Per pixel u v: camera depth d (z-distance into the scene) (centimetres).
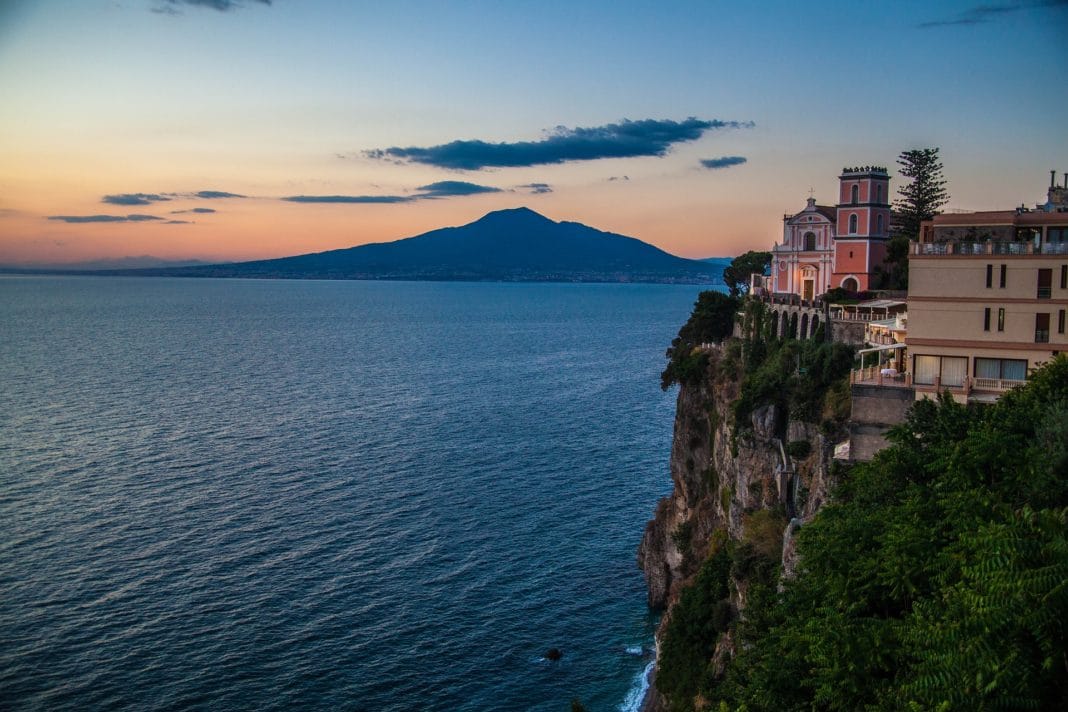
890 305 8069
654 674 7375
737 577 6606
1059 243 5409
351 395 18550
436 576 8731
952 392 5578
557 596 8569
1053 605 2614
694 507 9281
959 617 2878
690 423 9781
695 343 11650
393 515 10312
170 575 8438
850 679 3238
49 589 8062
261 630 7544
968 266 5591
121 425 14750
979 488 3709
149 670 6900
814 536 4372
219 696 6644
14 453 12631
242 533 9556
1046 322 5434
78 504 10344
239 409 16550
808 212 11106
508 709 6869
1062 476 3694
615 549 9650
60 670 6844
